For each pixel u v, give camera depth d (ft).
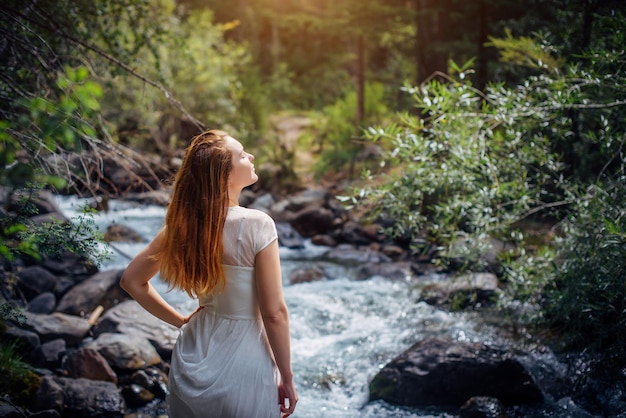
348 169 40.57
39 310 18.95
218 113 43.45
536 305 16.84
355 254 27.55
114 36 17.35
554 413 13.21
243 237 7.59
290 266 25.67
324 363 16.17
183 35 20.99
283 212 32.48
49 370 14.88
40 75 13.56
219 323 7.65
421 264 25.14
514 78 27.76
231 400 7.34
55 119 6.73
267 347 7.72
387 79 60.03
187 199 7.64
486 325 18.10
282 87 74.08
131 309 18.02
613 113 14.30
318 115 58.90
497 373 13.73
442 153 14.79
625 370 13.00
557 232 22.33
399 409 13.74
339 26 41.83
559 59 17.98
